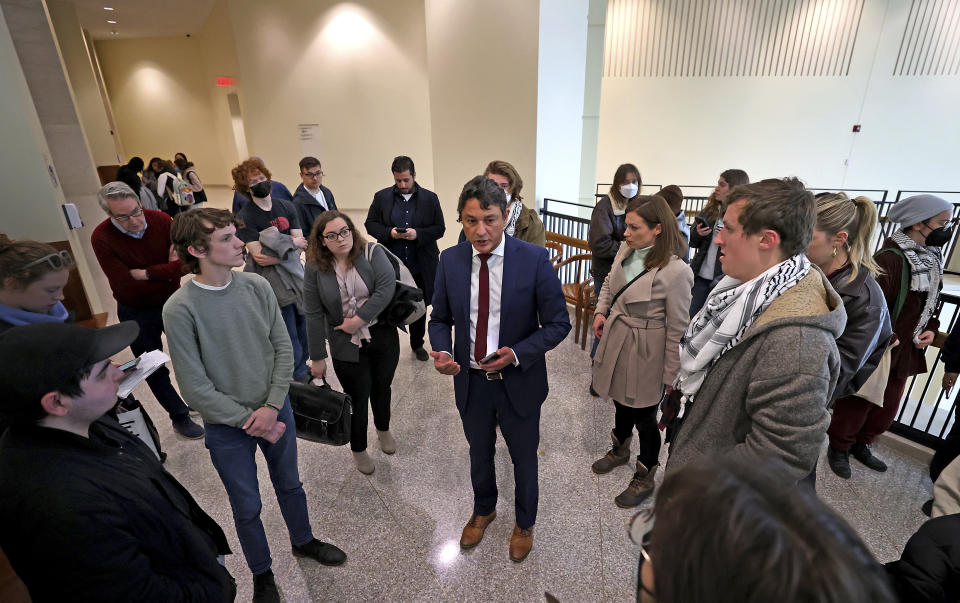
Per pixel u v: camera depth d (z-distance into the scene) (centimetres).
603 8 645
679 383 134
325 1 873
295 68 935
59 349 82
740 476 40
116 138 1295
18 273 152
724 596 33
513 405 169
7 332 82
